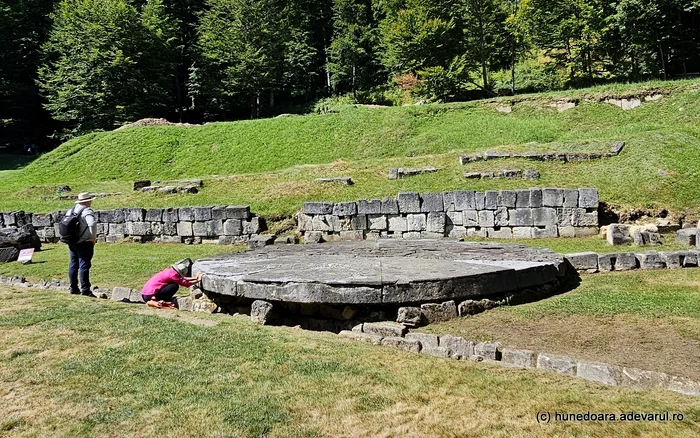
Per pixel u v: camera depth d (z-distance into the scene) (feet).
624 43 97.60
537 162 53.11
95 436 11.78
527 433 11.73
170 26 134.51
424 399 13.51
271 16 138.72
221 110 146.51
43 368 15.71
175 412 12.76
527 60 132.57
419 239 40.83
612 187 46.03
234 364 15.99
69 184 76.23
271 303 22.67
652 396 13.78
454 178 52.01
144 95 124.36
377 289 21.24
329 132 83.46
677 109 69.62
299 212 48.55
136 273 35.94
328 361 16.24
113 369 15.56
